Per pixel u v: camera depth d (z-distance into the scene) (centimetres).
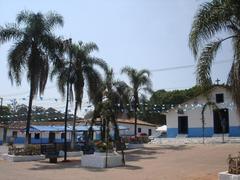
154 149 3156
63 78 2895
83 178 1630
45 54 2609
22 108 7181
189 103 4103
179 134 4219
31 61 2561
